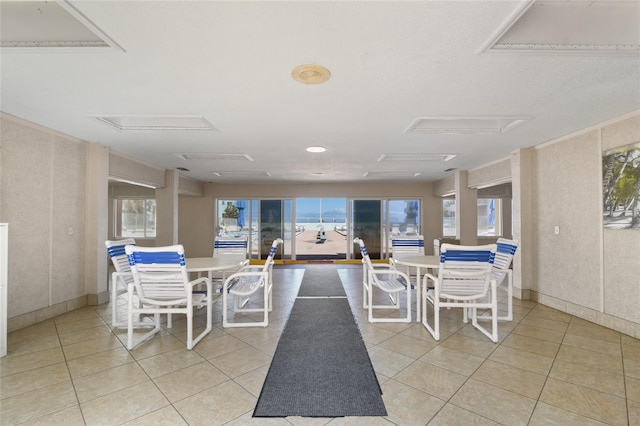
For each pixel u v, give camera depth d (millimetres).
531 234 4797
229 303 4652
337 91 2727
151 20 1733
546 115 3334
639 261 3184
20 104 3027
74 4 1595
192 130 3922
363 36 1901
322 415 1960
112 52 2076
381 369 2551
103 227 4613
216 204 9523
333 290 5543
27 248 3598
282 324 3684
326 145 4695
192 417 1938
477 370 2531
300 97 2857
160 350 2928
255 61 2201
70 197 4199
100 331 3422
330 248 12445
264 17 1712
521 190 4824
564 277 4168
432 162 6125
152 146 4758
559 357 2771
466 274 3119
